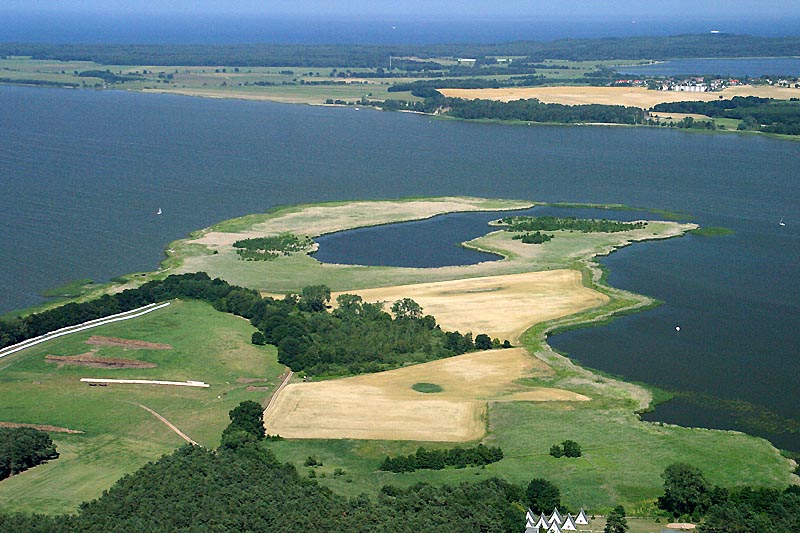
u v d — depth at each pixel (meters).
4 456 163.25
